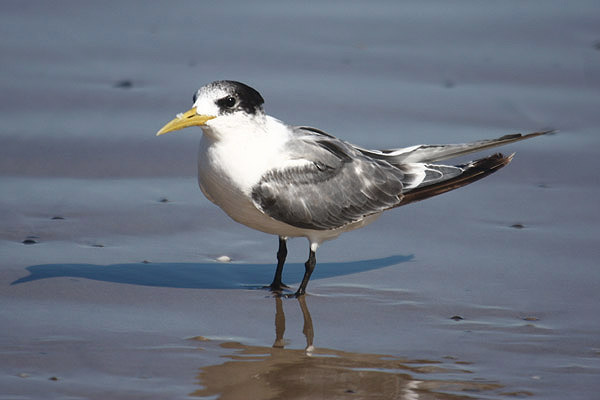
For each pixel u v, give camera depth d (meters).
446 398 8.77
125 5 23.03
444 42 20.98
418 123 17.12
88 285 11.24
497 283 11.58
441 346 9.89
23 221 13.00
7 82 18.28
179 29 21.53
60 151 15.56
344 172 11.59
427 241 13.00
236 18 22.25
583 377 9.19
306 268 11.53
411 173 11.92
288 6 23.14
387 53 20.38
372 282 11.70
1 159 15.12
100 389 8.75
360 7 23.09
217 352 9.66
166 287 11.37
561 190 14.64
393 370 9.33
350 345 9.91
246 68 19.33
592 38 21.16
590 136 16.77
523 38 21.22
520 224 13.48
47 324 10.12
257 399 8.67
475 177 11.87
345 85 18.66
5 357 9.31
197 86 18.44
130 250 12.40
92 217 13.28
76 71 19.02
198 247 12.66
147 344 9.77
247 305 10.98
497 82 19.08
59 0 23.16
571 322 10.49
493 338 10.08
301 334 10.19
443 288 11.47
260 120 11.09
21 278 11.31
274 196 11.09
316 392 8.84
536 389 8.94
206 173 11.20
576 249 12.59
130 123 16.83
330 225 11.51
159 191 14.34
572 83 19.02
